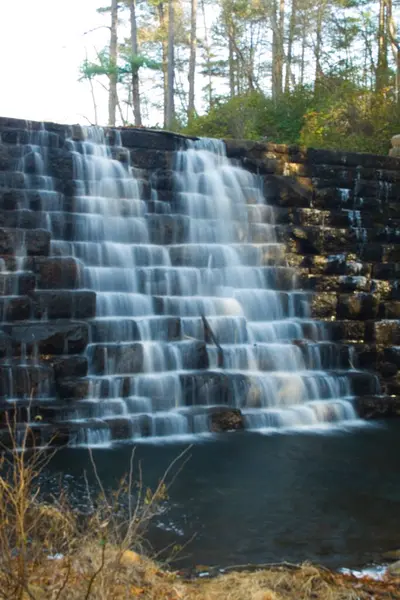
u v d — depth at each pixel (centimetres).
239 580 546
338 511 778
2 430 996
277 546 674
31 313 1191
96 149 1573
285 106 2700
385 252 1703
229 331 1313
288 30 4369
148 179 1597
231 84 4416
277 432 1143
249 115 2669
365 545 682
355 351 1390
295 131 2580
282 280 1515
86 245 1369
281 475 907
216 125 2709
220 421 1132
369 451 1039
